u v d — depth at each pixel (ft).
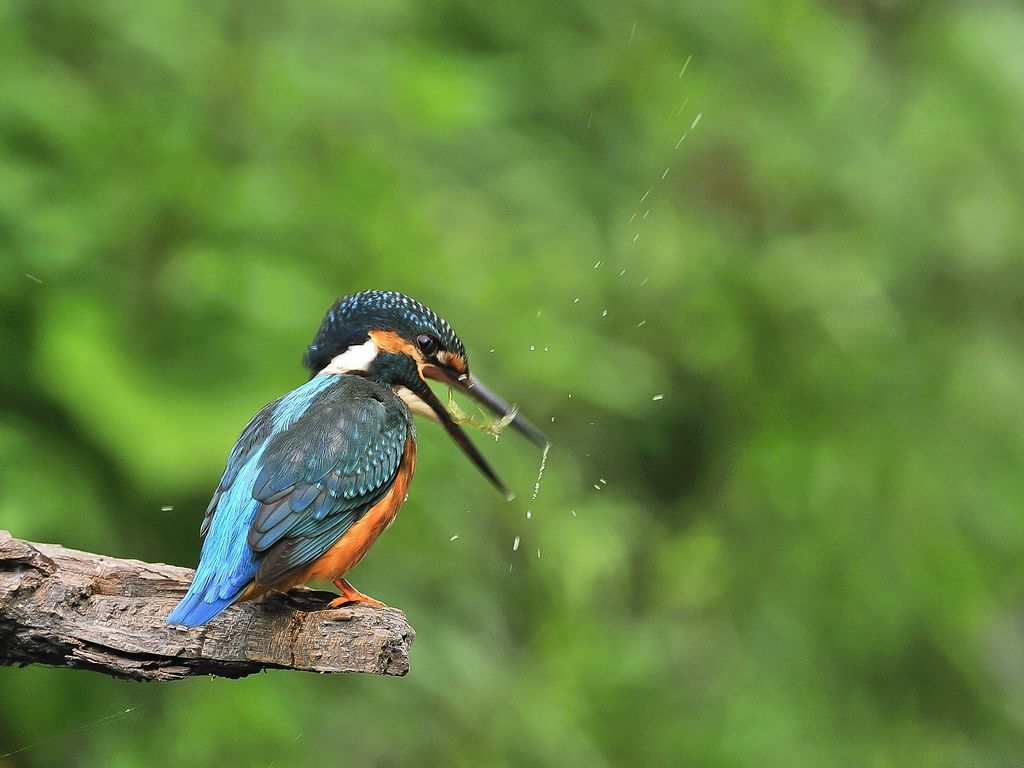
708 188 46.65
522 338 35.78
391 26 38.75
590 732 37.47
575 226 40.78
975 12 52.95
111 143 31.37
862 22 54.24
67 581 19.80
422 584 33.40
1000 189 49.08
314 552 22.16
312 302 31.60
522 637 37.22
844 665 44.24
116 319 30.53
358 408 23.88
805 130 47.34
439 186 37.73
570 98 44.55
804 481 45.24
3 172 29.84
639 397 41.04
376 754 32.60
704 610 43.65
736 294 44.80
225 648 20.25
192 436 29.22
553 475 37.78
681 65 45.60
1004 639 49.62
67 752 29.63
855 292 45.62
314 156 34.19
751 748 40.42
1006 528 46.70
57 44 32.91
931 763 42.91
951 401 47.98
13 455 28.68
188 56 33.14
